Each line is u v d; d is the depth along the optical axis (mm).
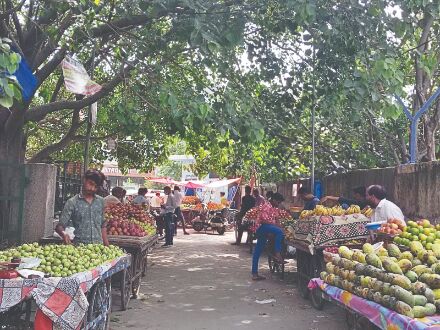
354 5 8031
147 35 8930
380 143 13656
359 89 7273
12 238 8469
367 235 8008
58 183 11125
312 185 11688
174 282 10141
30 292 4223
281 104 11383
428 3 7770
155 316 7320
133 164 18922
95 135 17422
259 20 8875
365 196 9188
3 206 8586
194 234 22125
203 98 7695
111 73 14055
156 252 15047
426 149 11188
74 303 4250
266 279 10680
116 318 7129
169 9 7926
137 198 16031
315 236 7977
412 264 4715
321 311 7820
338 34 8227
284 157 15367
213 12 7758
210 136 9297
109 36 10156
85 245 6129
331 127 13984
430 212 8539
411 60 10680
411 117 9758
